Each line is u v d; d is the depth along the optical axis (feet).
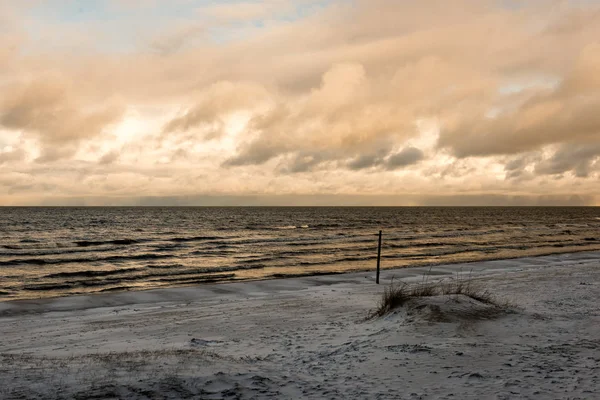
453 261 112.27
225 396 18.52
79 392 18.47
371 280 77.82
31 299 62.39
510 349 25.53
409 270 90.33
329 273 93.04
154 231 225.97
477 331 30.25
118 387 19.03
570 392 18.15
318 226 279.90
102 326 44.86
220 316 47.37
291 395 18.86
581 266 89.92
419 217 452.76
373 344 28.48
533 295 50.11
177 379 20.18
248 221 342.85
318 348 29.40
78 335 40.60
